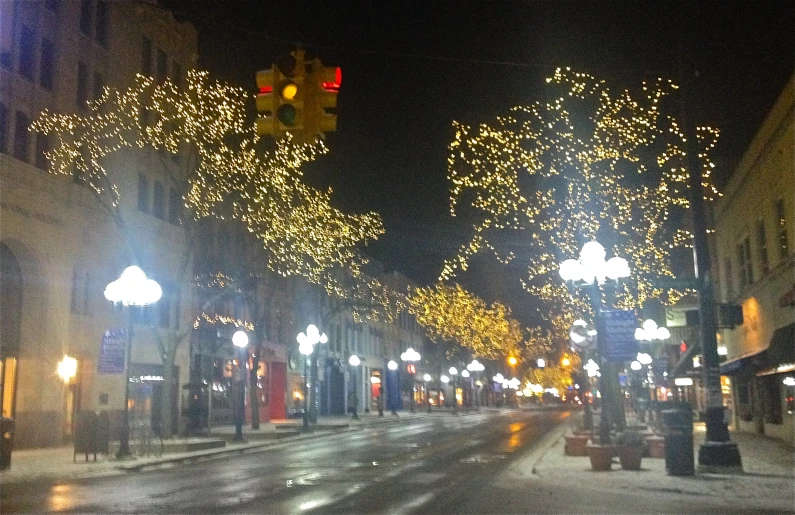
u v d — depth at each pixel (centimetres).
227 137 3591
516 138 2909
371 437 3591
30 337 2830
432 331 7688
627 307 3045
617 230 2858
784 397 2655
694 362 3819
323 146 3825
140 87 3388
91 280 3178
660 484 1591
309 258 4666
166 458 2397
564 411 8275
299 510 1291
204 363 4266
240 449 2858
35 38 2897
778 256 2478
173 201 3850
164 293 3731
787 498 1402
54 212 2917
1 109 2719
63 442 2948
